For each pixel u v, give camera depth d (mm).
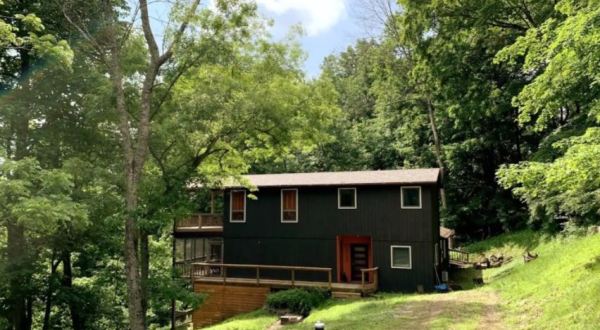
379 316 12711
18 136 12516
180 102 14508
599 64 7242
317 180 22578
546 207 20016
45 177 9570
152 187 13258
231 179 19844
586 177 7094
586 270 11305
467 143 31422
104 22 12891
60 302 14555
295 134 16453
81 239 13562
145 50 14477
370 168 38625
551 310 9992
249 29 14367
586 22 6562
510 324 10305
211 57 13727
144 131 12711
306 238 22500
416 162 35938
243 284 20984
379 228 21406
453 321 10984
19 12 11930
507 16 21047
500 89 22875
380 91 36906
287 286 20453
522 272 16906
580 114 16844
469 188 33625
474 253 29703
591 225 17719
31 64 12219
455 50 22359
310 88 16281
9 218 9484
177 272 14492
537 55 8672
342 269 22516
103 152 14109
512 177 8688
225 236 23734
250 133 15492
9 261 11680
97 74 13109
